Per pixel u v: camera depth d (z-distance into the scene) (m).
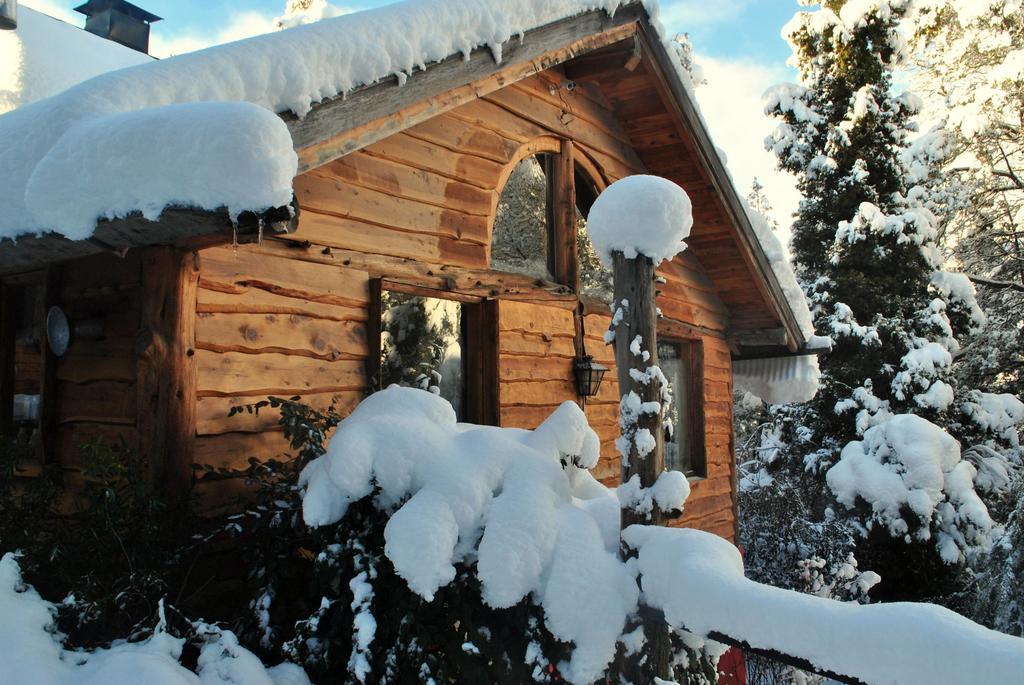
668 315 7.57
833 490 11.88
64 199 2.81
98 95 2.97
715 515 8.43
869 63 16.56
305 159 3.66
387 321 4.69
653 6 5.92
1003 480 14.01
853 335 15.27
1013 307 17.14
